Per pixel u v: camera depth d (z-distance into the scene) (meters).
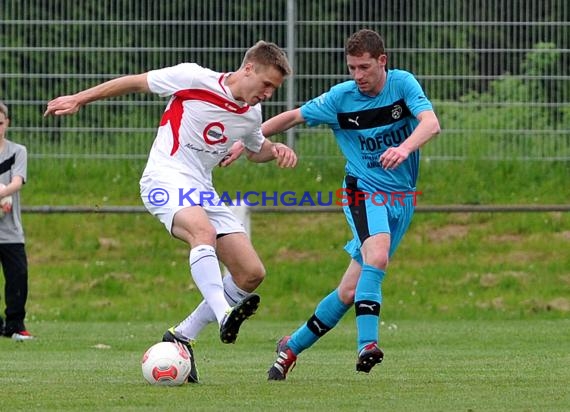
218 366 25.92
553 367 24.92
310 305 46.06
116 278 48.44
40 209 47.53
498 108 52.81
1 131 34.94
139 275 48.84
